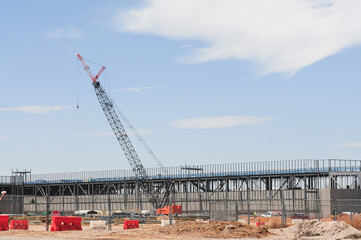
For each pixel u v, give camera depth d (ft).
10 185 486.38
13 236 154.61
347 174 357.00
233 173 407.64
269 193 377.30
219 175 415.85
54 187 515.50
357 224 195.11
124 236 155.94
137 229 189.57
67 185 485.97
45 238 145.69
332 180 360.48
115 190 473.67
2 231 174.40
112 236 155.74
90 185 494.59
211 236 153.99
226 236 154.10
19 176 497.87
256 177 397.80
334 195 346.54
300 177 380.17
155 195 453.99
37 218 279.28
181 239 146.51
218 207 221.25
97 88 548.31
